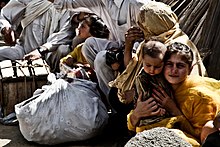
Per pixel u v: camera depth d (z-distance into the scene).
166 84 3.26
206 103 3.09
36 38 5.52
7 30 5.41
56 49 5.23
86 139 4.08
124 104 4.12
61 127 4.00
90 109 4.05
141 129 3.25
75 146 4.07
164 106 3.22
